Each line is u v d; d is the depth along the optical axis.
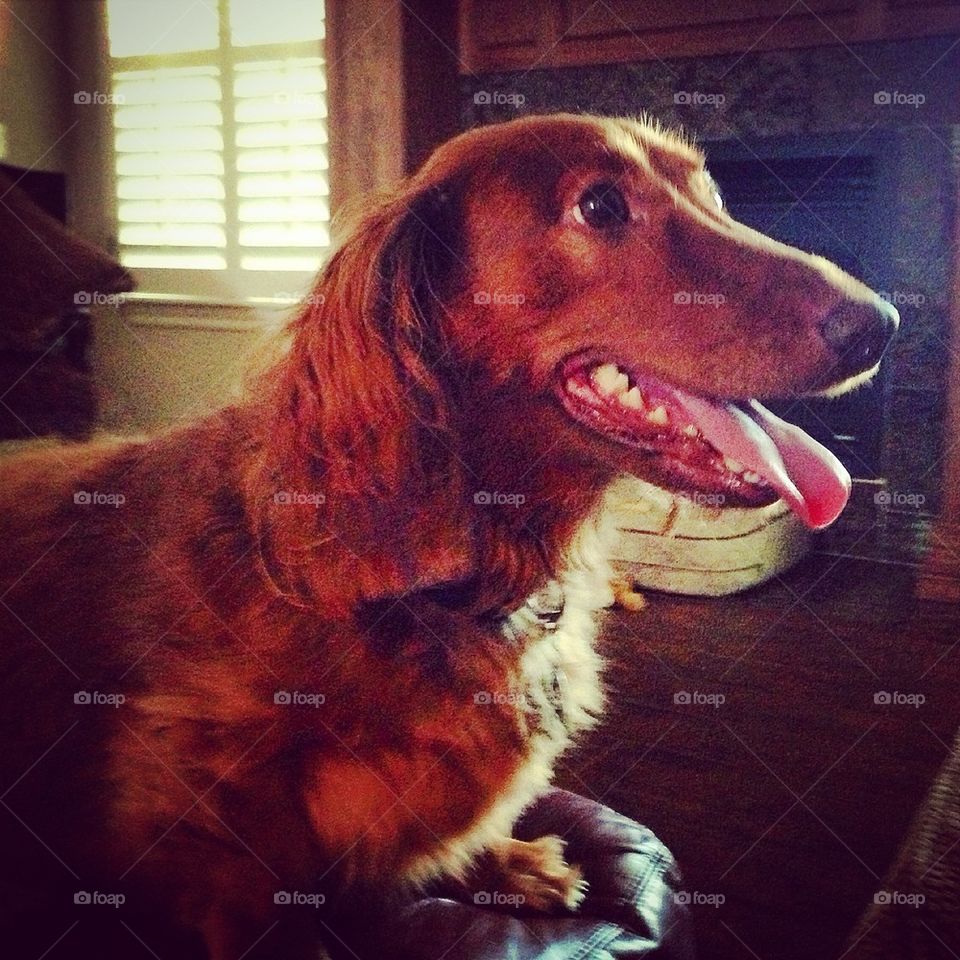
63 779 0.39
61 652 0.40
